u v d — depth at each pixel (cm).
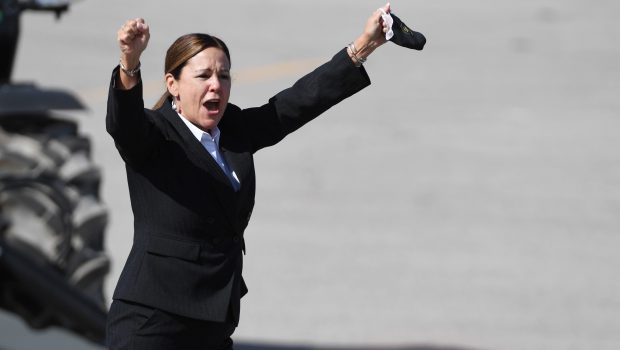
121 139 1114
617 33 6831
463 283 2995
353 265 3098
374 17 1202
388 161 4147
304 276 3002
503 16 7100
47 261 2041
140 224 1168
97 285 2094
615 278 3086
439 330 2673
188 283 1151
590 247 3341
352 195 3741
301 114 1227
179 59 1147
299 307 2788
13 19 2091
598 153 4419
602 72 5838
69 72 5162
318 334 2625
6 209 2059
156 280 1149
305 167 4022
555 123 4831
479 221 3538
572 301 2894
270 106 1233
